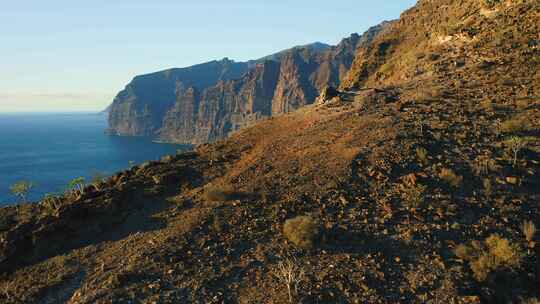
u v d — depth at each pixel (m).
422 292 17.02
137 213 26.62
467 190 23.06
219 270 19.14
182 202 26.81
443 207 21.77
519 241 19.30
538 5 49.09
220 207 24.72
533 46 42.44
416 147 27.72
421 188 23.16
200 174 32.28
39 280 20.94
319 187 25.25
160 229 23.72
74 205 26.88
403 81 49.69
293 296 17.05
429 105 35.62
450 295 16.77
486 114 31.62
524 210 21.28
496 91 35.69
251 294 17.53
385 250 19.52
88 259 22.11
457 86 39.12
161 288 18.20
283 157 31.25
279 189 25.91
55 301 19.08
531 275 17.73
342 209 22.80
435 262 18.48
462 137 28.45
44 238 24.17
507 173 24.02
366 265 18.62
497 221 20.66
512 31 46.94
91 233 25.02
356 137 31.02
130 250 21.89
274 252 20.00
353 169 26.42
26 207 33.81
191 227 22.77
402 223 21.02
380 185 24.48
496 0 56.56
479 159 25.58
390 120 33.12
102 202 27.20
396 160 26.50
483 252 18.62
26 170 197.00
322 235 20.62
